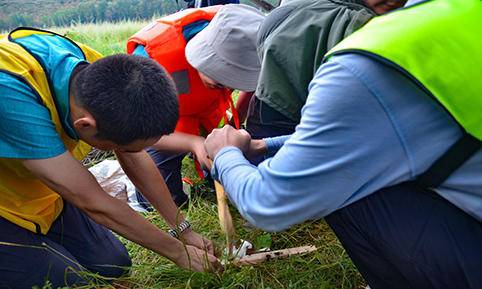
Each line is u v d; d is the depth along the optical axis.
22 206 1.72
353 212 1.30
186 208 2.46
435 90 0.94
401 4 1.18
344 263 1.86
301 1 1.71
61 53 1.49
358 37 1.03
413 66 0.94
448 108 0.94
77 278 1.81
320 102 1.04
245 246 2.03
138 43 2.18
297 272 1.88
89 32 7.75
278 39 1.65
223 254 1.96
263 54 1.74
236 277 1.83
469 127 0.95
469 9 0.98
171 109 1.36
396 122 0.99
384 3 1.20
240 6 2.09
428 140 1.01
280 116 1.97
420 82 0.93
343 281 1.79
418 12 1.01
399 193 1.23
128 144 1.38
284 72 1.68
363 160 1.04
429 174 1.06
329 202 1.13
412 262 1.25
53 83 1.44
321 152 1.06
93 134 1.40
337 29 1.51
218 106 2.50
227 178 1.33
